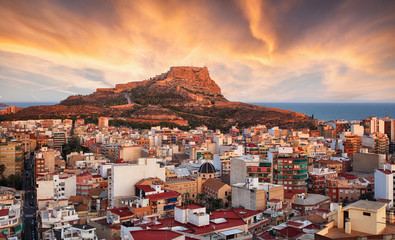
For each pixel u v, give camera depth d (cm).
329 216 8162
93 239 16750
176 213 15525
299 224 14900
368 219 7412
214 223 15238
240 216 16700
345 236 7194
